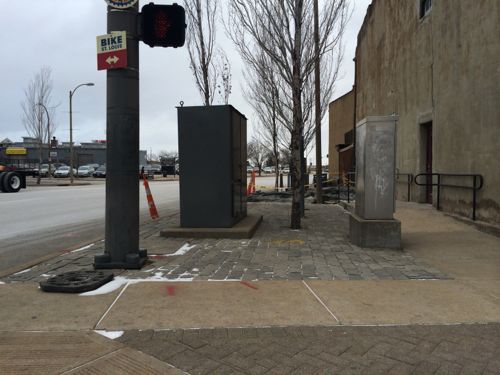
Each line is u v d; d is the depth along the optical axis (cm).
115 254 614
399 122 1547
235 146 923
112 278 561
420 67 1309
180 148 884
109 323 417
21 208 1616
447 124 1059
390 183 748
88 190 2839
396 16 1580
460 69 980
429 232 881
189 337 388
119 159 612
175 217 1225
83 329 404
